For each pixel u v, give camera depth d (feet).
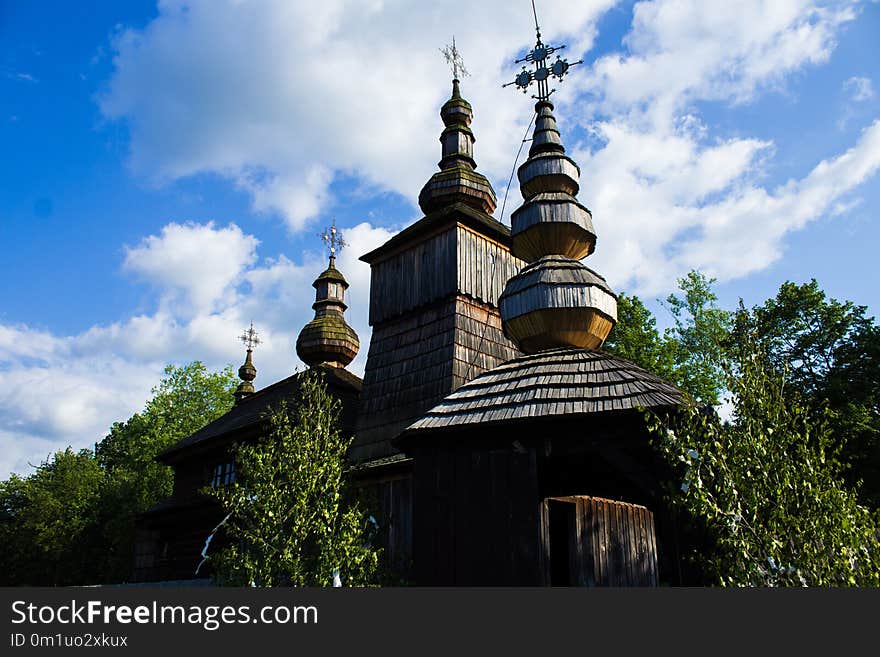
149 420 129.18
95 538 130.00
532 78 43.01
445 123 65.92
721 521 19.88
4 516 150.61
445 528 28.30
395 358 53.72
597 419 26.32
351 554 31.32
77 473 141.49
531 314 33.83
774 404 20.89
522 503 26.76
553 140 40.47
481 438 28.78
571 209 36.96
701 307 91.20
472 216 53.36
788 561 18.80
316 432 35.19
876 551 18.90
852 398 78.54
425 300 53.11
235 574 31.14
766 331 84.79
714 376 88.28
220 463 68.85
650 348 85.92
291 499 32.27
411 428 30.09
